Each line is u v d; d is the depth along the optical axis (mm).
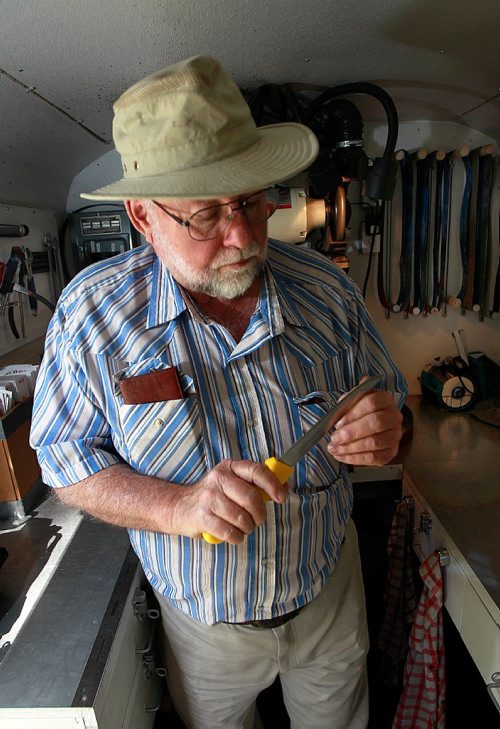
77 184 1831
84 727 761
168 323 829
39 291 1699
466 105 1493
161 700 1254
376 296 1833
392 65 1258
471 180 1659
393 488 1603
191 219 687
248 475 641
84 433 873
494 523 1193
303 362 865
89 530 1148
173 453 820
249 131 676
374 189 1454
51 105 1272
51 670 806
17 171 1482
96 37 990
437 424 1719
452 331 1869
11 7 859
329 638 1010
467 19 1033
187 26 1000
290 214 1519
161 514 740
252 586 874
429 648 1219
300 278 927
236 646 931
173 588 910
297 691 1102
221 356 832
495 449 1544
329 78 1339
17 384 1210
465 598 1079
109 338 830
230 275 742
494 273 1770
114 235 1814
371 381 762
